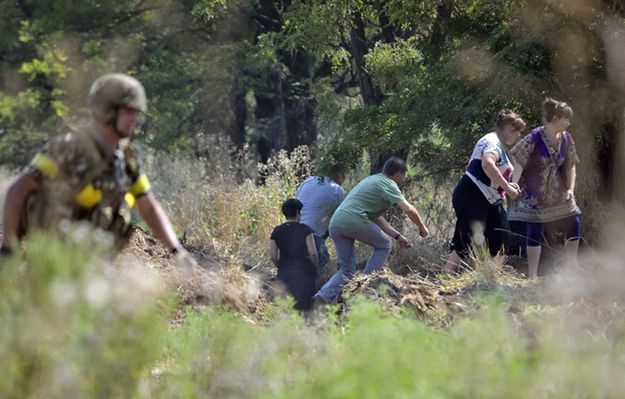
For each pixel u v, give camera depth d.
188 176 53.53
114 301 11.33
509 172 29.36
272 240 33.09
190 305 21.42
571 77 37.47
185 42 83.12
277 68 76.38
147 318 11.67
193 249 33.47
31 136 87.75
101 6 85.31
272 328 15.21
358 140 44.00
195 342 13.83
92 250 12.04
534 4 37.50
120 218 15.30
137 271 12.88
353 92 77.44
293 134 78.31
